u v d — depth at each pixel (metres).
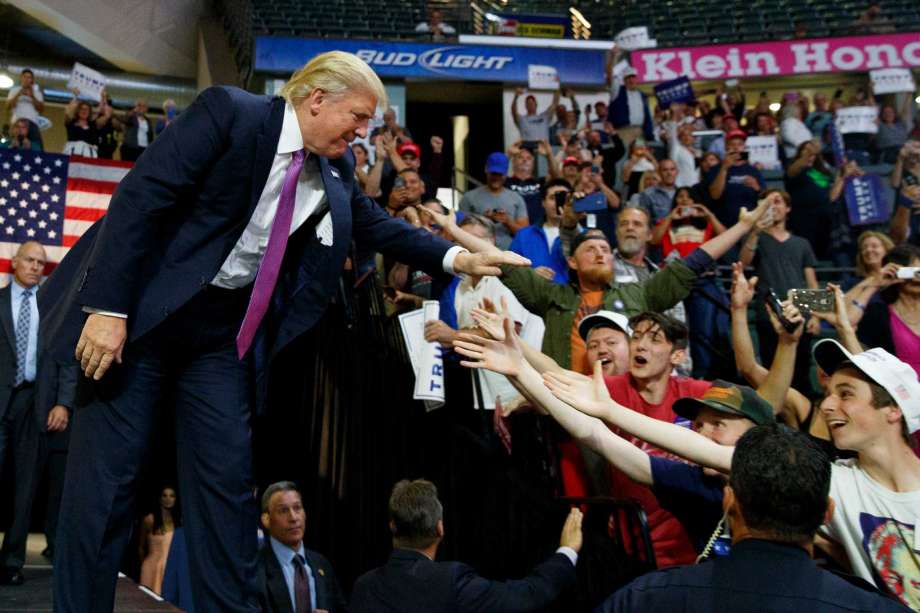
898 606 1.71
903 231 7.49
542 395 2.67
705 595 1.77
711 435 2.87
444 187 10.78
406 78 12.12
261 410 2.13
